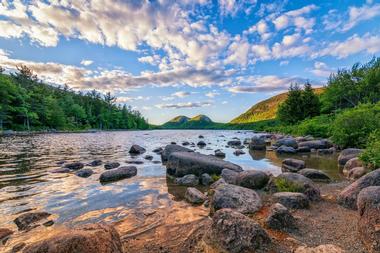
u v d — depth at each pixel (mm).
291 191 6738
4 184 8555
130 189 8055
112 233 3693
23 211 5992
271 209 5008
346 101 50781
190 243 4320
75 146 23125
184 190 8000
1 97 50344
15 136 38281
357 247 3869
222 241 3840
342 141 16922
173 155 10570
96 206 6379
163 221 5398
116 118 107188
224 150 19766
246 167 11992
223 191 6117
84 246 3117
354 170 8992
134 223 5301
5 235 4652
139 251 4113
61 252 3020
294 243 4082
